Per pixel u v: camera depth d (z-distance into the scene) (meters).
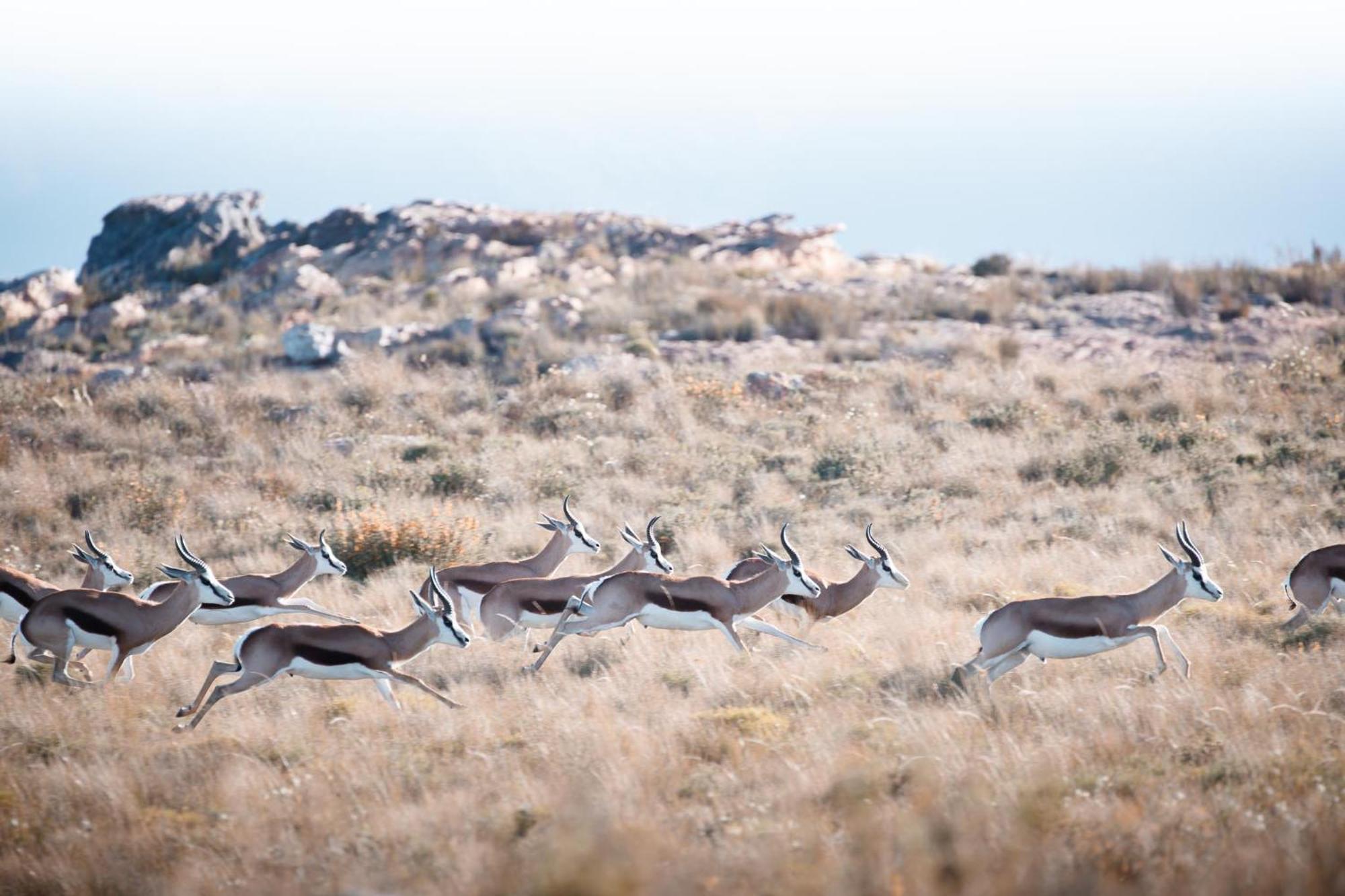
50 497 77.12
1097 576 55.19
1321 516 64.94
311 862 27.31
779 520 70.44
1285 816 27.30
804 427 91.19
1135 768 32.16
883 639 46.84
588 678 44.03
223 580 50.25
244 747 36.38
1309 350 101.06
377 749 35.69
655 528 68.44
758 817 28.81
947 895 24.16
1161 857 25.61
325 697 42.66
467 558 63.72
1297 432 83.31
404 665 46.12
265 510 74.44
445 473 79.62
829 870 24.84
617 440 89.19
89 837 29.53
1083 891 23.72
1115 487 75.31
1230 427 86.38
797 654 45.88
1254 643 43.91
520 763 34.03
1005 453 82.31
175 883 26.80
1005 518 69.62
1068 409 94.94
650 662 44.81
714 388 100.38
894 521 69.06
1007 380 102.12
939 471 79.06
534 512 73.31
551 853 25.44
